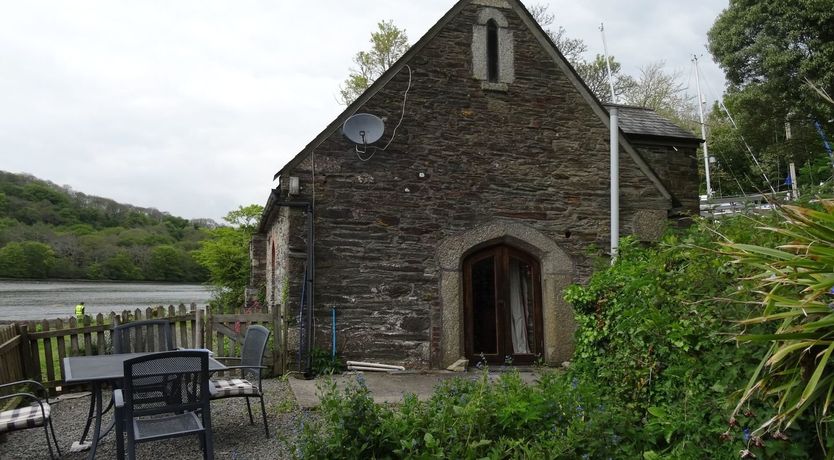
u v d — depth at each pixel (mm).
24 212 59938
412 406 4105
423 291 9062
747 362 3438
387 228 9039
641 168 10414
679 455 3480
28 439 5926
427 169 9297
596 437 3496
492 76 9883
